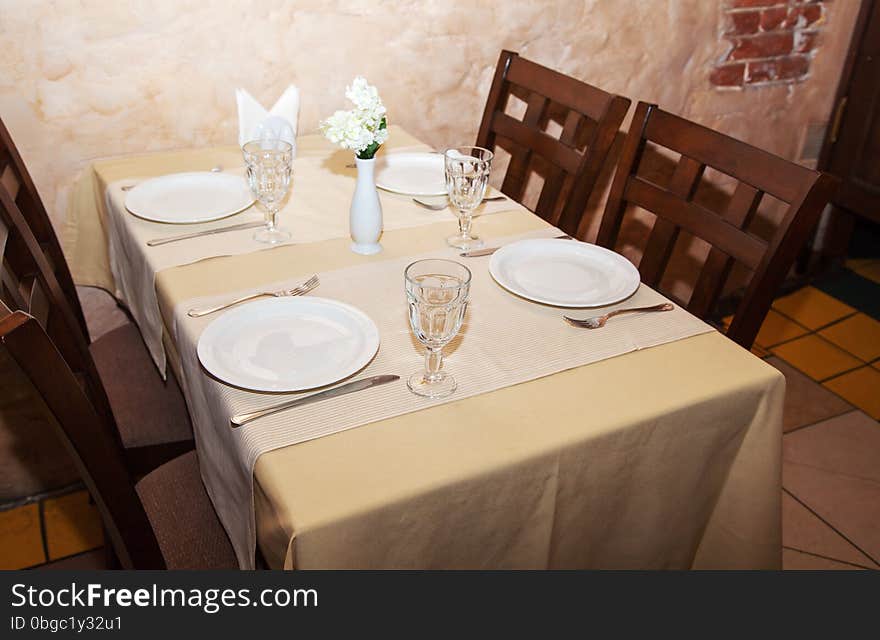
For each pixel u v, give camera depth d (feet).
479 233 4.74
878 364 8.24
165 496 4.08
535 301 3.86
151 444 4.61
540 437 3.08
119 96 5.88
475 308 3.92
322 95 6.55
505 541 3.18
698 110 8.32
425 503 2.85
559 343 3.67
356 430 3.07
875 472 6.79
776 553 3.88
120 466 3.09
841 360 8.30
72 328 4.60
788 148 9.09
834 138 9.09
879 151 8.71
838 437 7.18
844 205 9.24
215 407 3.33
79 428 2.93
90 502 6.36
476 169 4.29
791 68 8.54
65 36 5.57
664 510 3.62
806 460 6.89
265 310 3.68
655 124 5.17
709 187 8.70
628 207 8.41
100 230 5.99
